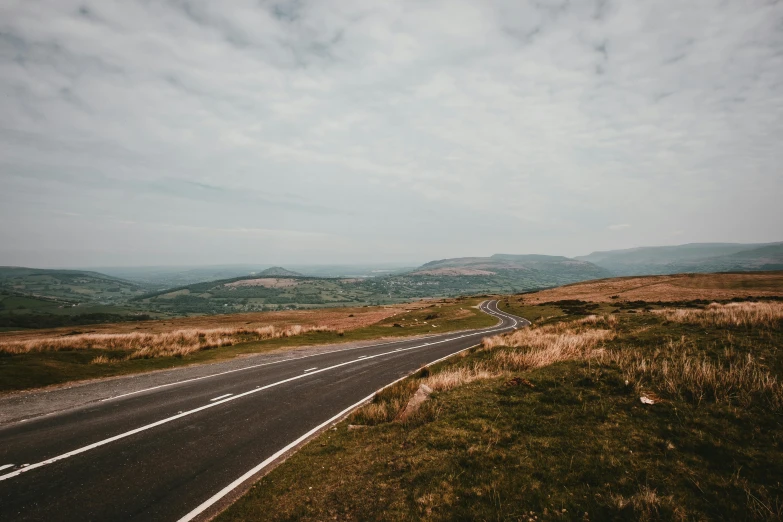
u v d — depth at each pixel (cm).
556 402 834
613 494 498
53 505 578
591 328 1994
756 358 939
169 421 968
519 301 8862
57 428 896
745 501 463
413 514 507
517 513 484
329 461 718
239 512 562
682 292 7356
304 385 1391
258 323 7475
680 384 838
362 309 9956
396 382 1442
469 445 678
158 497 613
